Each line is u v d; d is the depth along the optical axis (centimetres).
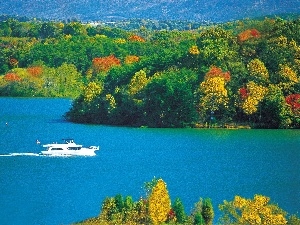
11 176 17488
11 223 12788
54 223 12694
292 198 14688
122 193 15100
